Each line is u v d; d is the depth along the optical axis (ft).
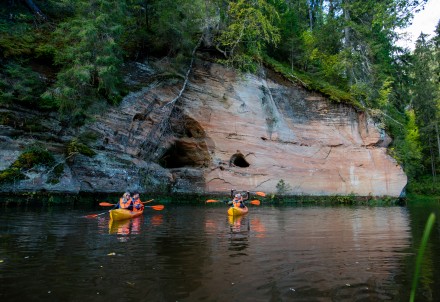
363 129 81.05
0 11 54.29
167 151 67.00
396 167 80.38
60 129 48.65
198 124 67.26
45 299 11.28
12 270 14.55
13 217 32.04
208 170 66.44
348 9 95.14
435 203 85.71
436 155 133.28
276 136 73.61
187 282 13.32
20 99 44.91
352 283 13.52
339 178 77.15
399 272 15.16
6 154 42.45
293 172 73.72
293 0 110.83
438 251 19.94
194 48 66.13
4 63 45.93
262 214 43.65
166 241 22.26
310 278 14.12
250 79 72.59
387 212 50.67
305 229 29.60
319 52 92.32
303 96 78.33
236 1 72.13
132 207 39.04
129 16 62.08
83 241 21.54
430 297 11.97
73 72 45.73
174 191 62.03
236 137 69.51
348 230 29.25
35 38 51.88
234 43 69.56
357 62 90.79
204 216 38.83
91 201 49.67
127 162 54.80
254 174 70.03
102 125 53.06
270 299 11.62
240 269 15.34
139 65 61.11
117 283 13.06
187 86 66.33
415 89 126.41
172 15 60.95
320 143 77.41
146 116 59.88
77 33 48.14
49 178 44.96
